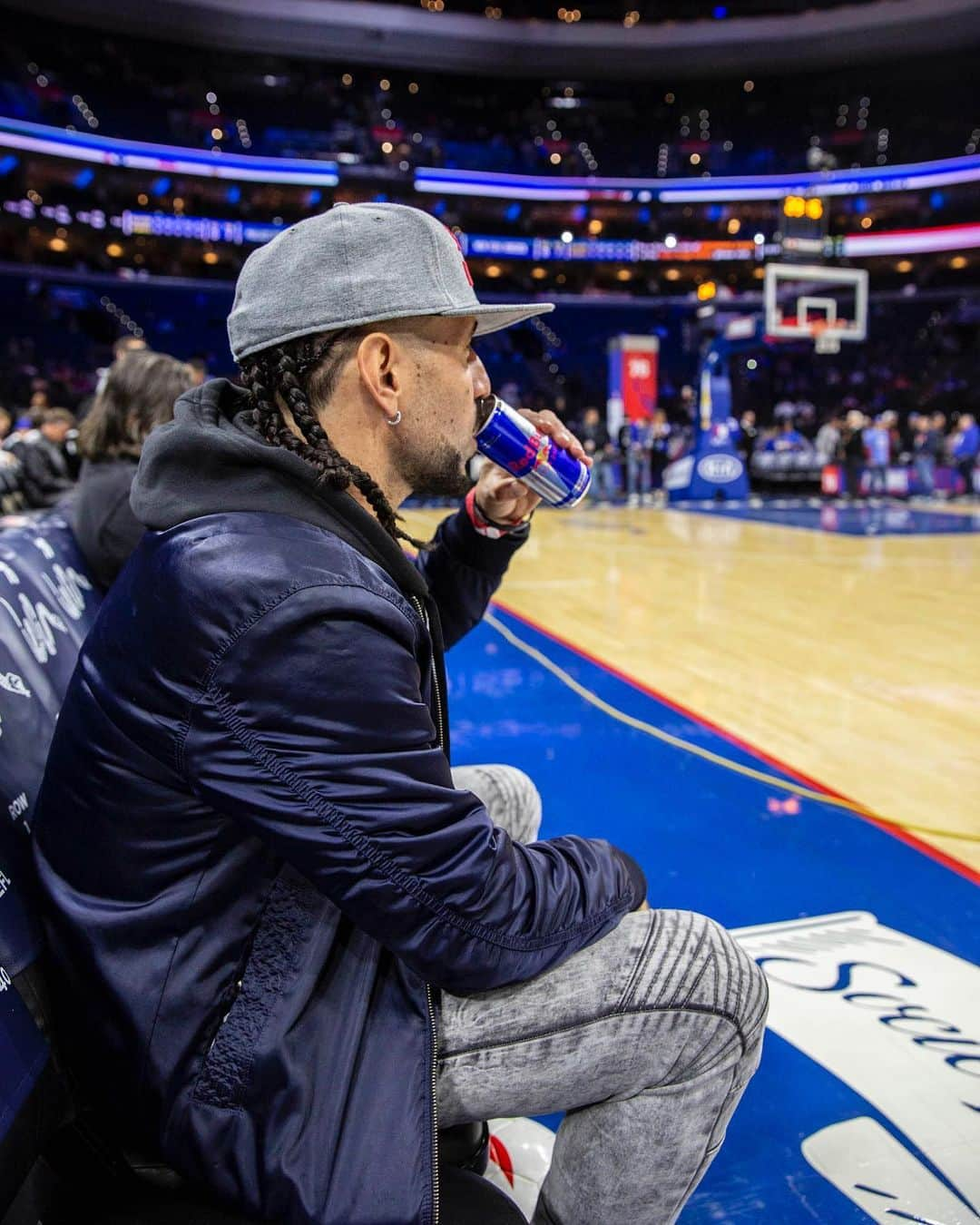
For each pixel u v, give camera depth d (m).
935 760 3.65
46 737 1.34
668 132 32.22
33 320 27.70
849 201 30.61
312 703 0.92
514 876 1.00
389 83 31.09
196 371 3.58
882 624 6.13
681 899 2.58
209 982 0.98
